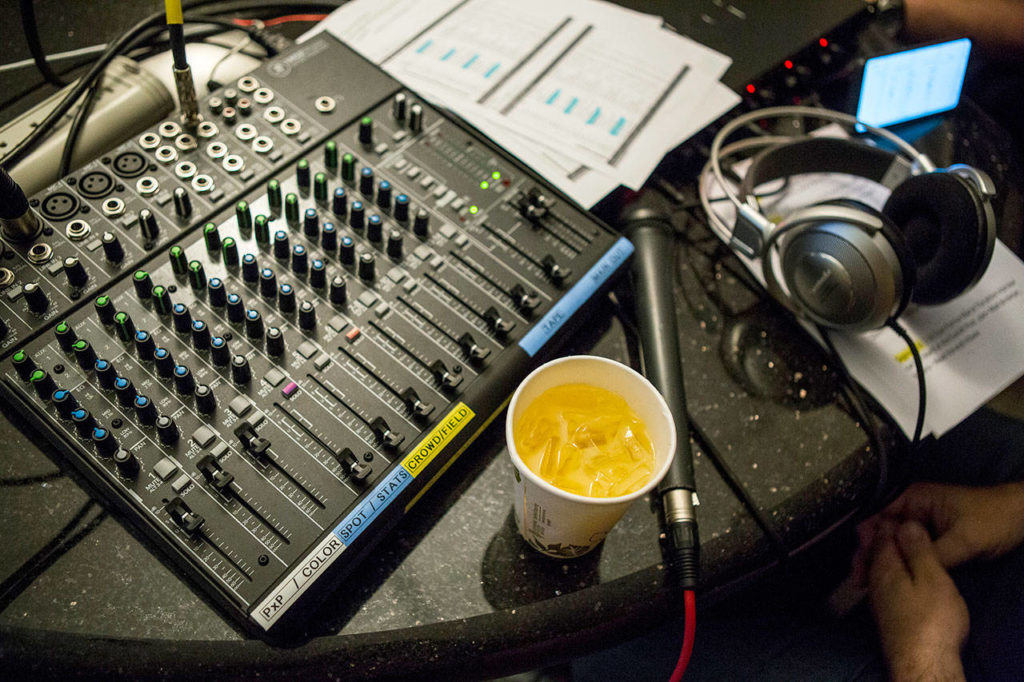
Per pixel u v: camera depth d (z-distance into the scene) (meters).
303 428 0.62
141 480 0.58
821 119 1.03
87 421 0.59
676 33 1.04
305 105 0.83
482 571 0.63
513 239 0.77
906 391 0.79
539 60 0.97
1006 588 0.96
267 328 0.66
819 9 1.09
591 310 0.77
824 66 1.08
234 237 0.72
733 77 1.00
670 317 0.77
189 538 0.56
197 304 0.67
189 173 0.75
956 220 0.77
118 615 0.56
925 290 0.82
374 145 0.81
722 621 0.95
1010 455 1.08
